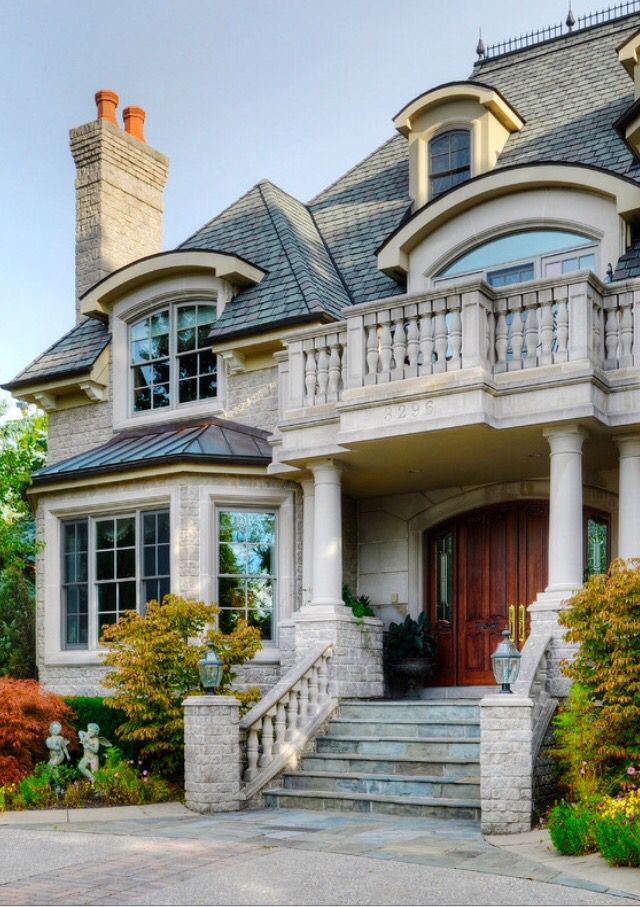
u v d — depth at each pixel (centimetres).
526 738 1009
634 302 1281
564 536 1246
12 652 2302
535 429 1278
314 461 1454
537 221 1529
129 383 1836
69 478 1672
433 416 1287
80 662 1653
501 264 1567
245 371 1694
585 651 1064
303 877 808
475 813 1089
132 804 1250
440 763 1187
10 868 877
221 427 1664
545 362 1267
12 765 1326
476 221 1574
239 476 1584
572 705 1055
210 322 1759
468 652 1603
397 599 1641
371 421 1337
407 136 1789
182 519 1565
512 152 1712
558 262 1523
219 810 1173
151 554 1619
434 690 1593
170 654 1338
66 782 1329
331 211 1955
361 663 1458
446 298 1306
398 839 966
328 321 1580
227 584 1587
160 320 1822
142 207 2167
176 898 758
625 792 975
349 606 1497
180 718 1316
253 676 1541
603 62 1842
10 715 1334
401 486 1612
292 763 1279
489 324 1302
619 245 1461
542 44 1995
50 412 1927
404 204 1831
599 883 775
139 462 1583
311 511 1543
